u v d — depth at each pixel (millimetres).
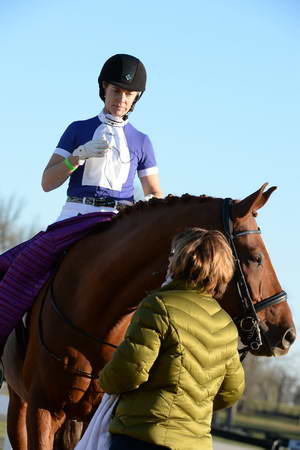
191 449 6465
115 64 9508
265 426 52812
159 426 6414
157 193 9805
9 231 61781
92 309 8469
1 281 9180
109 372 6465
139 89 9562
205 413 6629
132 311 8469
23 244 9539
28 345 9078
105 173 9438
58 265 9031
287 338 7789
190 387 6461
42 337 8750
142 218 8453
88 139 9539
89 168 9430
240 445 26234
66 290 8742
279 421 64062
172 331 6402
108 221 8828
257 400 76000
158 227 8219
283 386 75875
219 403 7074
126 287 8383
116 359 6398
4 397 16203
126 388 6457
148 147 9773
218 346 6613
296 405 77062
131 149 9609
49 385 8617
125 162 9539
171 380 6418
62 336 8586
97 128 9578
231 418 42906
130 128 9711
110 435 6617
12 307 8992
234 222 7996
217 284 6750
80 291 8594
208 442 6641
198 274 6625
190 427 6488
